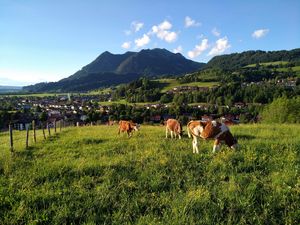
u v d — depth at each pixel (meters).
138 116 101.38
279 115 61.31
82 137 23.00
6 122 96.50
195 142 15.38
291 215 8.54
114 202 9.42
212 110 114.69
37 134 30.86
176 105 124.19
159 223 8.05
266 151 14.77
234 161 13.21
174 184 10.80
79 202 9.40
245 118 93.69
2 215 8.64
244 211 8.88
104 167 12.73
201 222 8.17
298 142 16.31
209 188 10.28
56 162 13.80
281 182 10.70
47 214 8.68
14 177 11.53
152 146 17.08
